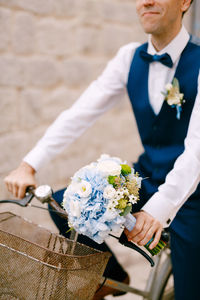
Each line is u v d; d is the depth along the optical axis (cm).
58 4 343
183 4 152
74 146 377
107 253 126
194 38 162
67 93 365
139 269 287
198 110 142
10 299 119
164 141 165
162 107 160
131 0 405
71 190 118
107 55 395
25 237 136
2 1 304
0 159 322
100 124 397
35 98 340
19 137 332
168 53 158
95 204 115
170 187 137
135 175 124
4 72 315
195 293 159
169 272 187
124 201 115
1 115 318
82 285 119
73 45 363
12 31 315
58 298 113
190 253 157
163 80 162
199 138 139
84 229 116
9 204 228
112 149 413
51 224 312
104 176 117
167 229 165
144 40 427
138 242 126
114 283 172
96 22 377
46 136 177
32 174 167
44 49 340
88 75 381
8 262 119
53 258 113
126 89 185
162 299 192
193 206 159
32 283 115
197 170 138
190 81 154
